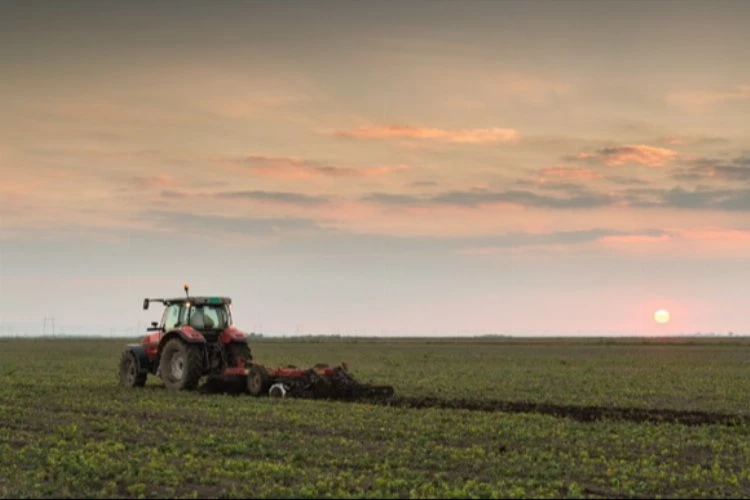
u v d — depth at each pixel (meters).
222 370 33.50
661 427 24.20
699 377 45.91
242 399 30.00
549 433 22.62
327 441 20.98
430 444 20.70
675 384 40.75
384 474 17.28
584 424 24.42
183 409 27.08
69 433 22.23
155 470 17.53
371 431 22.52
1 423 24.31
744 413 28.72
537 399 32.50
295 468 17.83
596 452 20.06
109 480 16.95
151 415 25.77
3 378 41.50
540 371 51.38
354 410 26.64
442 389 36.50
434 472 17.67
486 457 19.19
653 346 120.25
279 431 22.56
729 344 131.75
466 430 22.89
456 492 15.56
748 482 17.17
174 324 34.91
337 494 15.59
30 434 22.34
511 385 39.03
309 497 15.44
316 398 30.86
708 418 27.42
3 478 17.23
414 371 50.84
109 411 26.84
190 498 15.51
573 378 44.56
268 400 29.61
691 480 17.23
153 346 35.69
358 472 17.56
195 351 33.34
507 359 71.12
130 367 36.16
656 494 16.08
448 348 110.12
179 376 33.75
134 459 18.67
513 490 15.95
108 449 19.86
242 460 18.50
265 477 17.00
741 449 20.88
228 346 33.88
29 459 18.89
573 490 15.90
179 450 19.75
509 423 24.22
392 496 15.45
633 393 35.47
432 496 15.50
